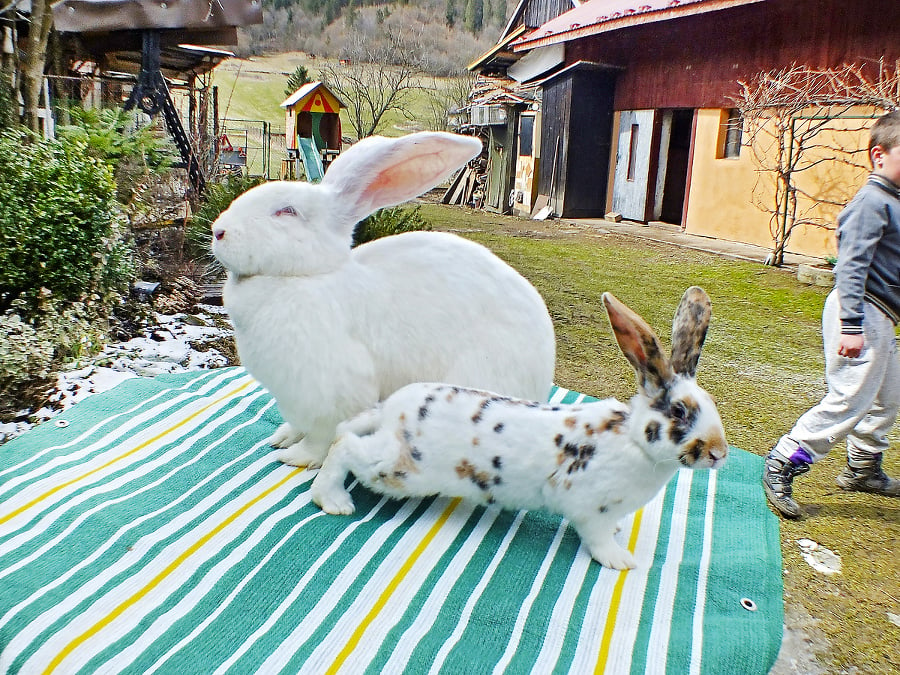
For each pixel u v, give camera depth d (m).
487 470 2.35
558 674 1.96
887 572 2.87
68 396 3.76
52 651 1.88
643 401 2.21
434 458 2.38
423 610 2.14
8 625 1.96
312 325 2.51
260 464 2.87
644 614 2.20
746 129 9.89
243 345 2.63
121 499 2.58
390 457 2.41
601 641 2.08
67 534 2.36
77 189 4.50
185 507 2.55
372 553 2.35
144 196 6.51
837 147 9.20
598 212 13.85
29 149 4.64
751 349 5.72
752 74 10.38
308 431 2.75
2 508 2.49
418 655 1.97
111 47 9.11
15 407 3.61
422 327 2.65
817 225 8.94
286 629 2.03
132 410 3.34
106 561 2.24
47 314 4.22
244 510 2.54
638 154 12.80
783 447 3.32
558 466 2.30
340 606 2.12
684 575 2.41
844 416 3.13
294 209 2.53
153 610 2.06
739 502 2.92
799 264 9.07
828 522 3.20
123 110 7.43
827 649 2.45
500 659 1.99
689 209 11.71
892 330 3.11
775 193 9.34
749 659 2.05
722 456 2.14
